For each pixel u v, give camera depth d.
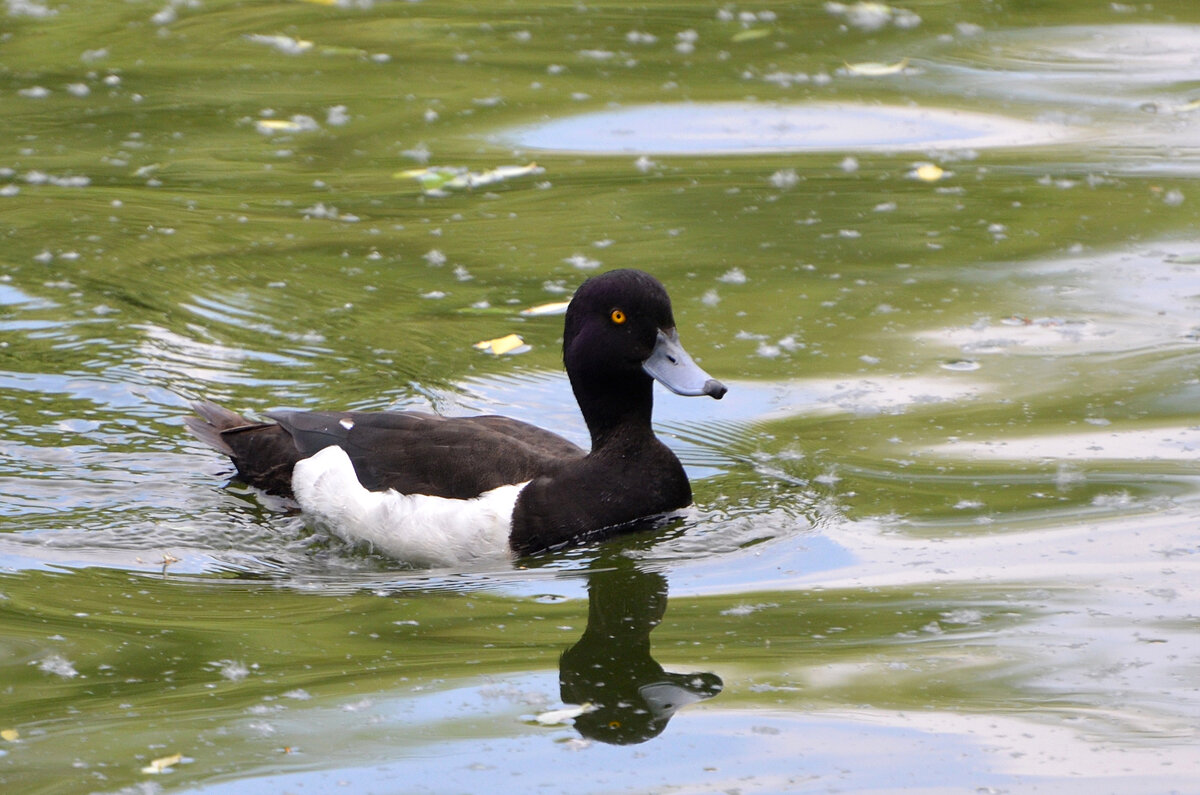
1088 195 15.76
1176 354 12.07
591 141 17.42
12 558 9.19
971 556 9.01
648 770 6.70
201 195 15.80
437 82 19.17
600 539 9.59
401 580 9.10
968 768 6.66
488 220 15.22
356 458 9.92
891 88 19.06
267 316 12.97
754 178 16.36
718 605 8.52
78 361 12.10
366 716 7.18
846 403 11.37
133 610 8.51
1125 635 7.94
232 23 21.50
